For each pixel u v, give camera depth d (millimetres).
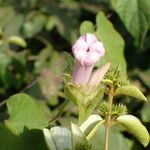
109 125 306
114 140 406
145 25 459
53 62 543
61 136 287
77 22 597
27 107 325
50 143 285
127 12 461
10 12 597
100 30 447
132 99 498
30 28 587
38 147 296
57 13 594
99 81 296
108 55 438
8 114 339
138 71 557
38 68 561
